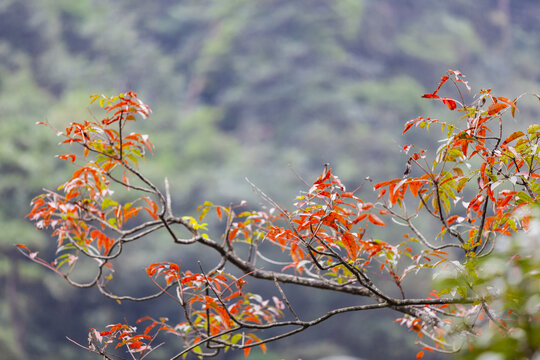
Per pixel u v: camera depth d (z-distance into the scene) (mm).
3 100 29812
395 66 38469
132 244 22562
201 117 35719
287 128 34469
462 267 1798
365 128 32656
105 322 21328
